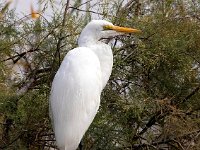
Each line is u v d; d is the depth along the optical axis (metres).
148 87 11.59
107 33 9.99
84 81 9.34
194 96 11.45
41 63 11.52
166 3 11.96
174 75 11.71
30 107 10.62
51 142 11.04
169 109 10.86
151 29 11.55
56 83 9.42
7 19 11.69
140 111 10.62
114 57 11.36
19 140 10.62
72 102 9.25
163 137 10.91
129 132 10.86
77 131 9.23
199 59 11.62
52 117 9.58
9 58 11.64
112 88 11.36
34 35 11.64
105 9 11.65
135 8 12.39
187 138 10.81
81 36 9.99
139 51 11.35
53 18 11.39
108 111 10.95
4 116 10.78
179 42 11.38
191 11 11.93
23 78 11.49
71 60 9.48
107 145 10.52
